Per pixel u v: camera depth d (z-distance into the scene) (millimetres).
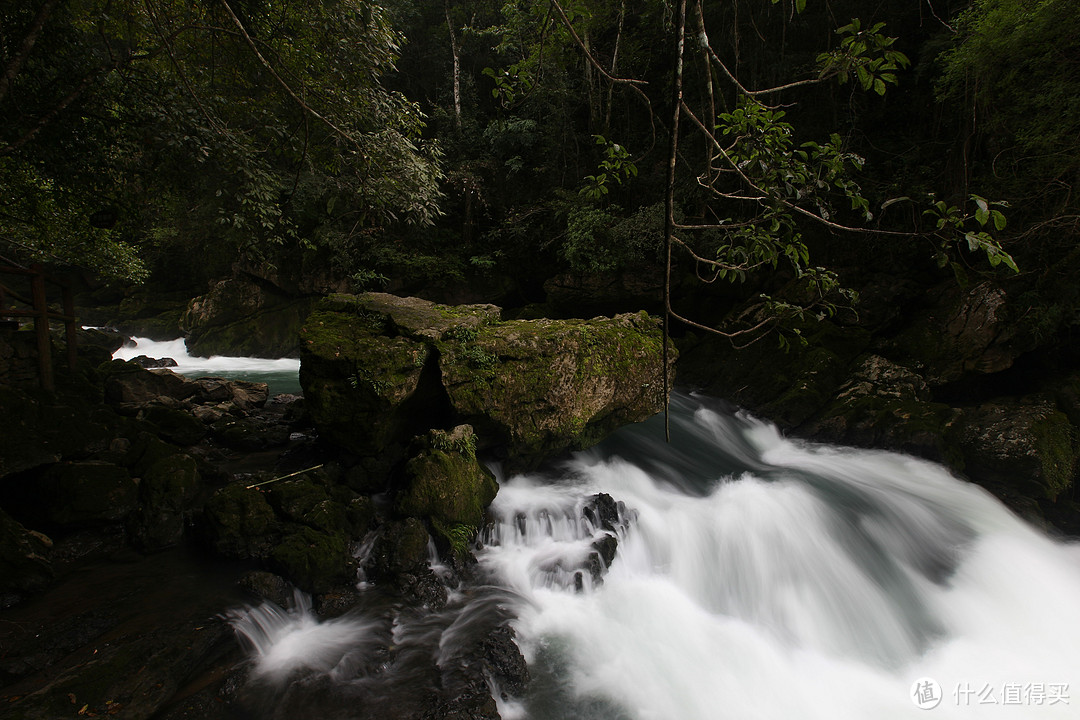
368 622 4523
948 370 9812
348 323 6465
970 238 1389
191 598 4500
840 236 11859
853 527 6836
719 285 13359
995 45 7973
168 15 5246
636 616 5070
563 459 7641
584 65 15547
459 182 17234
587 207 14156
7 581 4344
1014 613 5973
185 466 5828
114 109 5340
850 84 12219
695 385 12086
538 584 5238
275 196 5844
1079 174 7992
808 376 10523
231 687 3725
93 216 6156
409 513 5438
